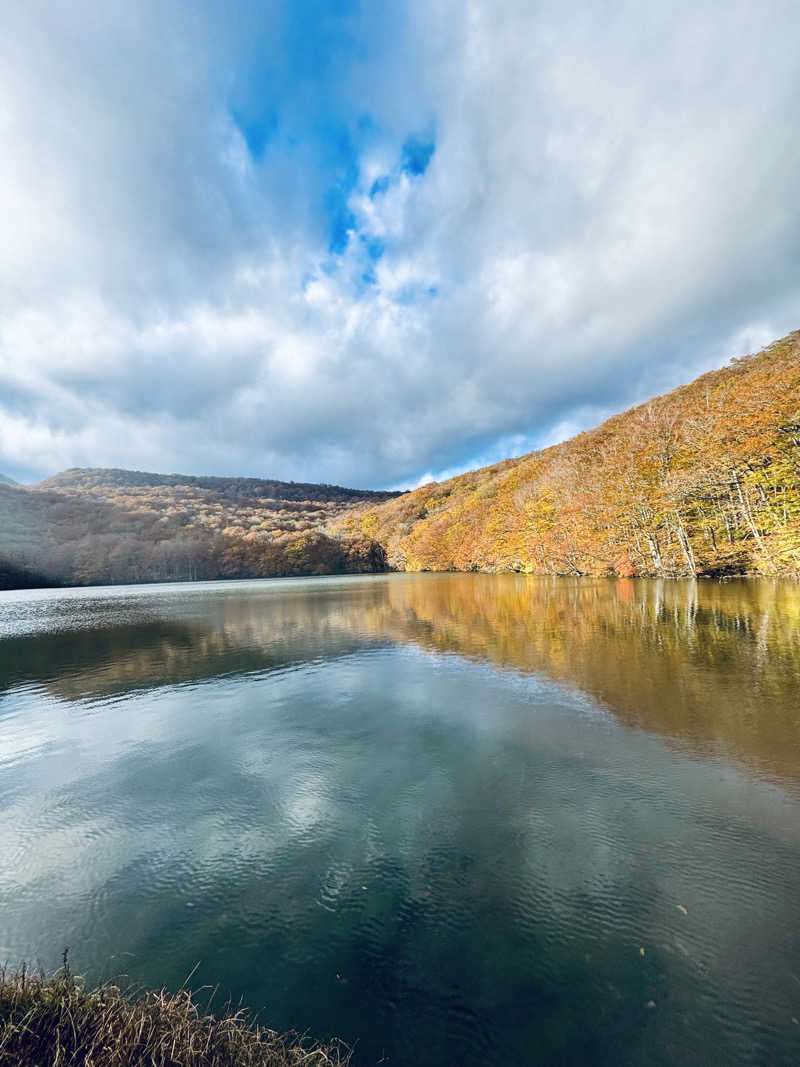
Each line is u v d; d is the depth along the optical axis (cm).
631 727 932
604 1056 325
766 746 825
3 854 604
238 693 1316
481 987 386
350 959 421
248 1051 305
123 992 386
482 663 1517
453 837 604
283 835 625
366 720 1049
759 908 463
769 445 3391
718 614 2153
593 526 5003
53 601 5169
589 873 523
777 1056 322
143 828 656
